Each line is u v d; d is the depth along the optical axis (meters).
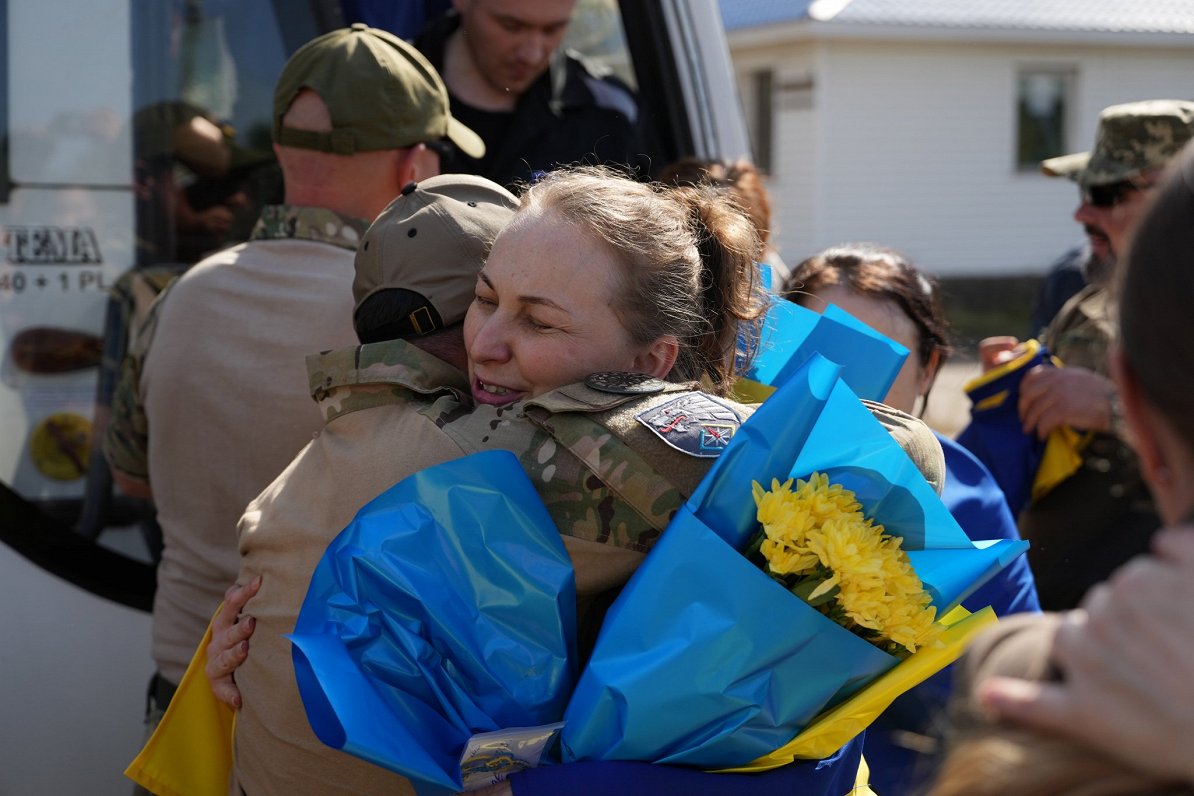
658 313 1.48
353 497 1.50
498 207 1.72
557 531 1.37
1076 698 0.79
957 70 15.77
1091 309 2.86
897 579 1.30
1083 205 3.01
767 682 1.29
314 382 1.59
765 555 1.30
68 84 2.41
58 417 2.38
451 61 3.21
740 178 2.95
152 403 2.12
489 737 1.28
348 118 2.10
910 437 1.53
